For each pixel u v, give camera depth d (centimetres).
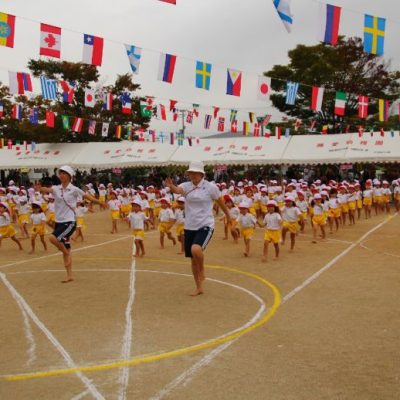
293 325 700
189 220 859
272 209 1217
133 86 3891
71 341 643
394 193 2462
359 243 1453
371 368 541
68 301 845
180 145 3231
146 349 611
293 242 1351
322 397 475
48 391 500
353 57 3856
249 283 971
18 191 2234
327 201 1642
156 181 3556
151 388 502
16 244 1555
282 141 3050
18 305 825
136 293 896
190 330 681
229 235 1683
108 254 1336
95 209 2880
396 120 3875
